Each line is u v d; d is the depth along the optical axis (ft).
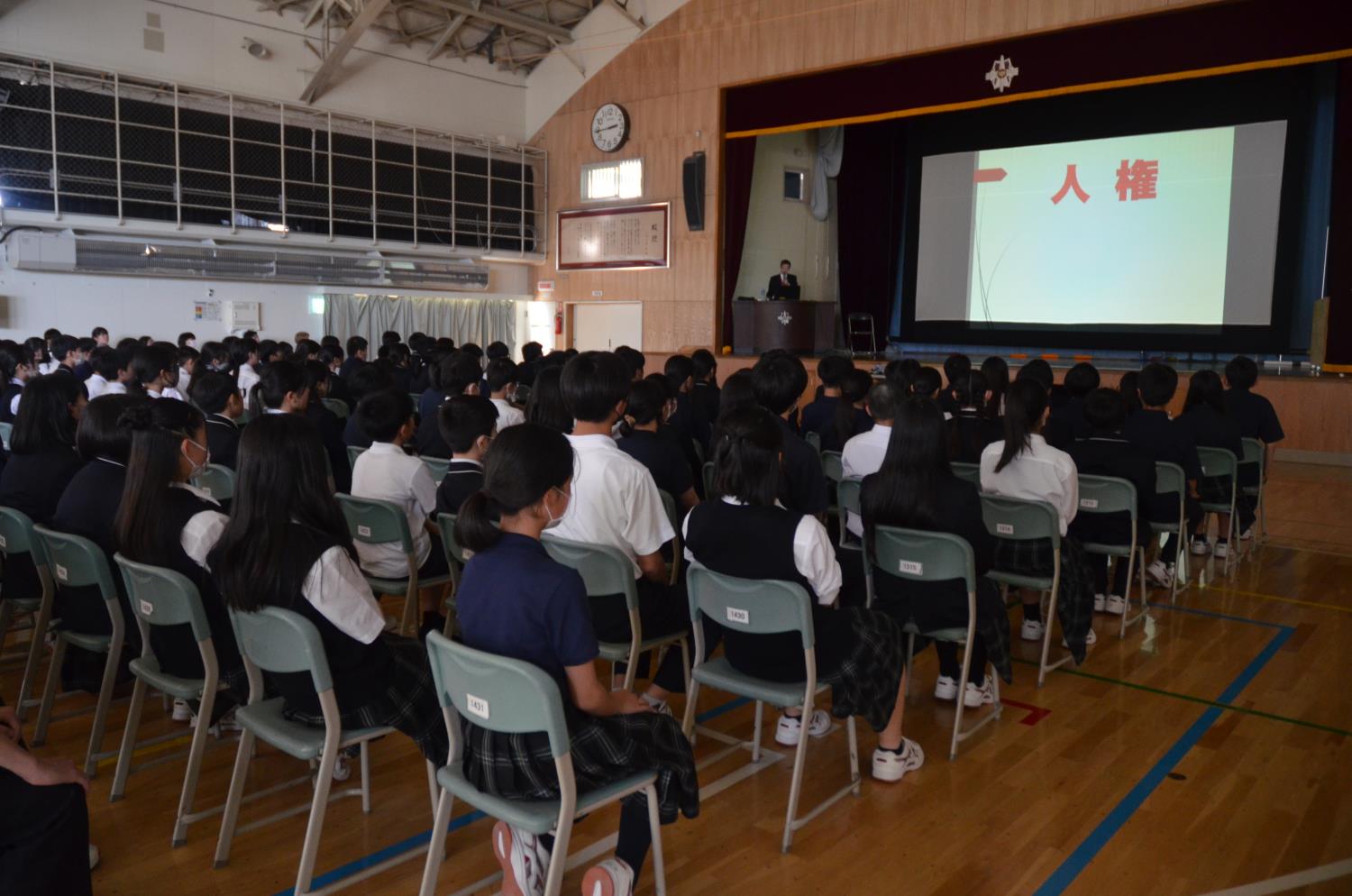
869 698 8.39
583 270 45.14
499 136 45.37
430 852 6.64
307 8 38.24
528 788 6.15
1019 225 37.81
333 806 8.86
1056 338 37.14
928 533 9.29
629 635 9.16
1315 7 25.77
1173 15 28.14
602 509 8.95
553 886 5.90
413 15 40.34
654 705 9.67
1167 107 33.99
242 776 7.73
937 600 9.63
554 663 6.09
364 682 7.23
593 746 6.24
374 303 41.52
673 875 7.75
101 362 20.71
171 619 7.80
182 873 7.70
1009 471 11.80
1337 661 12.68
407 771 9.57
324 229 39.24
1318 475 25.48
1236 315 33.09
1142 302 35.06
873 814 8.75
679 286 41.65
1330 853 8.11
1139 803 8.96
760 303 38.09
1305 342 32.83
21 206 32.17
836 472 14.53
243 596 6.87
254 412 20.59
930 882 7.69
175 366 16.20
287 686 7.15
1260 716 10.95
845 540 13.85
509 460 6.05
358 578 7.18
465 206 43.65
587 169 44.47
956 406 15.92
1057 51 30.35
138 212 34.45
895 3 33.73
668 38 40.86
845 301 44.80
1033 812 8.79
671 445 11.42
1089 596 11.91
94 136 33.32
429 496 11.37
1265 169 32.19
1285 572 16.98
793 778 8.04
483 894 7.45
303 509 7.06
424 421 15.15
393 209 41.27
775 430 8.32
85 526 9.04
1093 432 13.56
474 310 45.34
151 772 9.41
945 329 40.22
